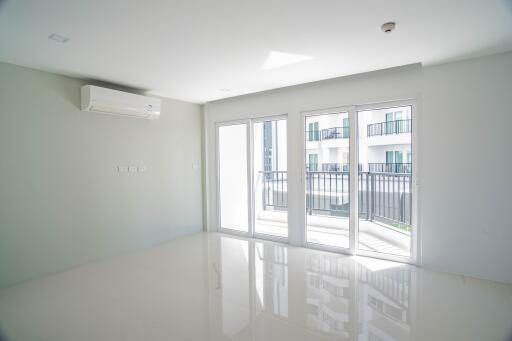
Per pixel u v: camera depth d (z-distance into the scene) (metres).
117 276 3.50
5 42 2.70
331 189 5.14
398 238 4.56
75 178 3.84
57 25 2.38
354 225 4.15
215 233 5.60
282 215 6.20
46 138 3.56
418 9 2.20
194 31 2.54
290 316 2.57
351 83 4.06
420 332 2.29
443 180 3.45
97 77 3.84
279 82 4.20
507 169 3.10
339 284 3.20
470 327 2.35
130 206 4.50
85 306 2.77
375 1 2.08
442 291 2.98
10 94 3.27
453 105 3.37
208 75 3.81
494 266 3.19
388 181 4.75
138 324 2.45
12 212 3.29
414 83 3.60
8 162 3.25
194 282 3.32
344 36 2.68
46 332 2.34
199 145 5.71
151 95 4.88
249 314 2.62
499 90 3.12
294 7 2.16
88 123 3.98
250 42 2.79
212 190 5.71
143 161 4.69
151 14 2.23
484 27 2.51
